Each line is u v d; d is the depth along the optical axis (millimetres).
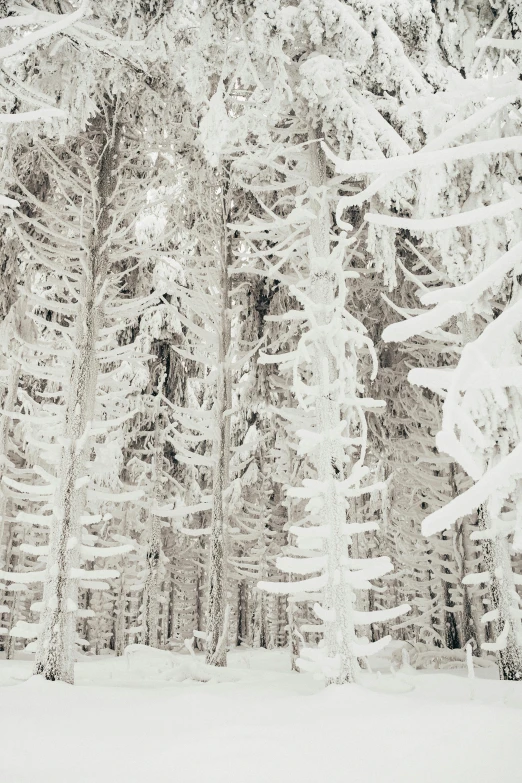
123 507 17234
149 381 15320
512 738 2684
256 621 23844
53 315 10984
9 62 6078
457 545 10547
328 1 5434
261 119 5977
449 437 1263
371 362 10734
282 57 5266
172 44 5754
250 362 11289
